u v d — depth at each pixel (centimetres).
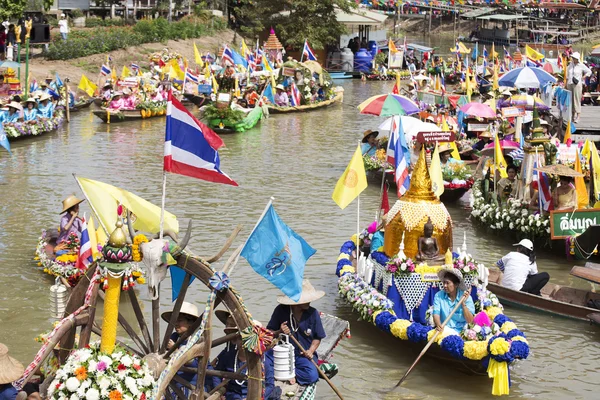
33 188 2997
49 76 5722
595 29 11475
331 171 3447
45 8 6456
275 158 3769
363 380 1488
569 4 11100
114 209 1301
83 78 5412
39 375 1198
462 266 1547
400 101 2641
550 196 2267
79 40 6625
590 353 1614
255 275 2045
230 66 5803
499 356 1390
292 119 5275
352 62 8506
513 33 11981
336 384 1471
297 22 8344
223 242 2323
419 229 1628
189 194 2953
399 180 2095
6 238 2319
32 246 2242
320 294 1302
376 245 1836
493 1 11475
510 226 2336
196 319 1259
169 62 6181
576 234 2177
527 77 3669
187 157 1216
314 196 2953
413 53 9212
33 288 1903
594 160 2409
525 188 2411
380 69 8400
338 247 2295
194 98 5472
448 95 4816
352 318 1780
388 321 1559
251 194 2969
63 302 1330
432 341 1460
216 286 1128
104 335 1054
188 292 1898
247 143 4231
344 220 2603
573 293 1877
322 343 1473
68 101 4847
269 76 5716
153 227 1309
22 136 4147
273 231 1266
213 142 1240
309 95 5831
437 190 2306
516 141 3180
